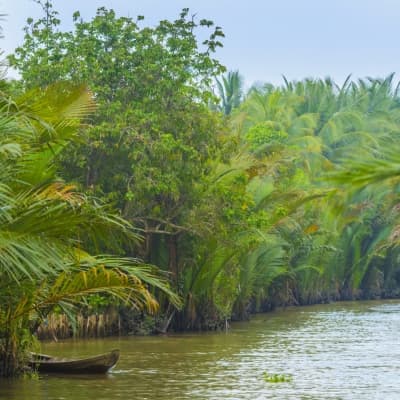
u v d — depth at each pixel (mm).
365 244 82062
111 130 43562
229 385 27953
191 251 48750
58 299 25641
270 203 54969
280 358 35969
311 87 94688
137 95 46281
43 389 26344
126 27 46531
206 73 47031
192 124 45719
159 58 46344
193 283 49250
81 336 44031
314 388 27438
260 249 58469
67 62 45000
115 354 29906
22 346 27969
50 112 24344
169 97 46188
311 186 61906
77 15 46500
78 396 25203
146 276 25594
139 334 46688
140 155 44344
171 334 47688
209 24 47062
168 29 46969
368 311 69500
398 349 39938
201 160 45906
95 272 24859
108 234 23484
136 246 47438
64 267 21547
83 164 43719
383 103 98125
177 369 31938
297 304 76938
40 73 44875
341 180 12250
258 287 61688
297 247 69125
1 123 20859
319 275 76812
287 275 69250
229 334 48094
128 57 45562
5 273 23516
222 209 46438
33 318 27812
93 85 44406
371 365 33688
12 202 20641
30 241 20719
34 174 25703
